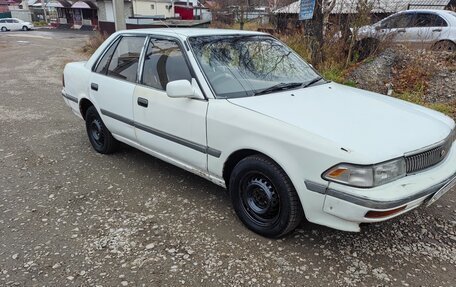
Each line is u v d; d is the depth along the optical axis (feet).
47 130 19.52
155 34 12.69
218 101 10.37
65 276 8.56
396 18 30.50
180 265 8.90
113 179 13.60
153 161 15.28
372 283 8.33
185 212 11.25
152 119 12.27
